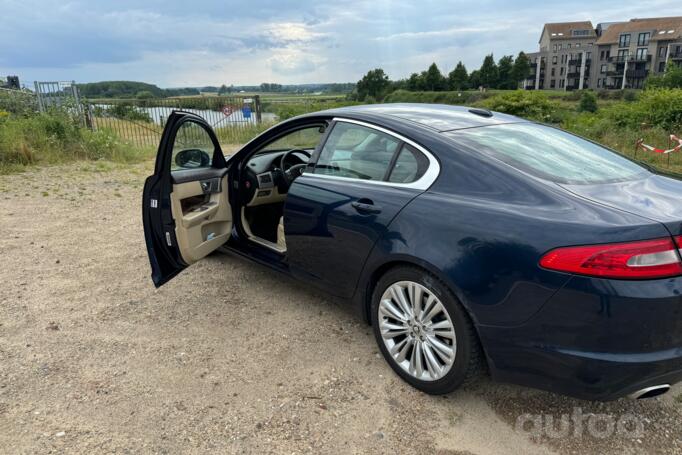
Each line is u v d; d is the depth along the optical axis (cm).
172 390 280
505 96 2641
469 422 257
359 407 268
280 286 420
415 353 278
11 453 230
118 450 234
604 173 274
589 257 209
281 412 263
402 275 276
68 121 1222
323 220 321
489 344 241
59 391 277
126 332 343
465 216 249
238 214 423
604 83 9350
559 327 219
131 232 561
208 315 369
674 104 1470
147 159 1200
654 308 203
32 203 689
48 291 405
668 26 8375
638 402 273
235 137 1620
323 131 363
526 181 249
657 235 205
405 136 296
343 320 363
